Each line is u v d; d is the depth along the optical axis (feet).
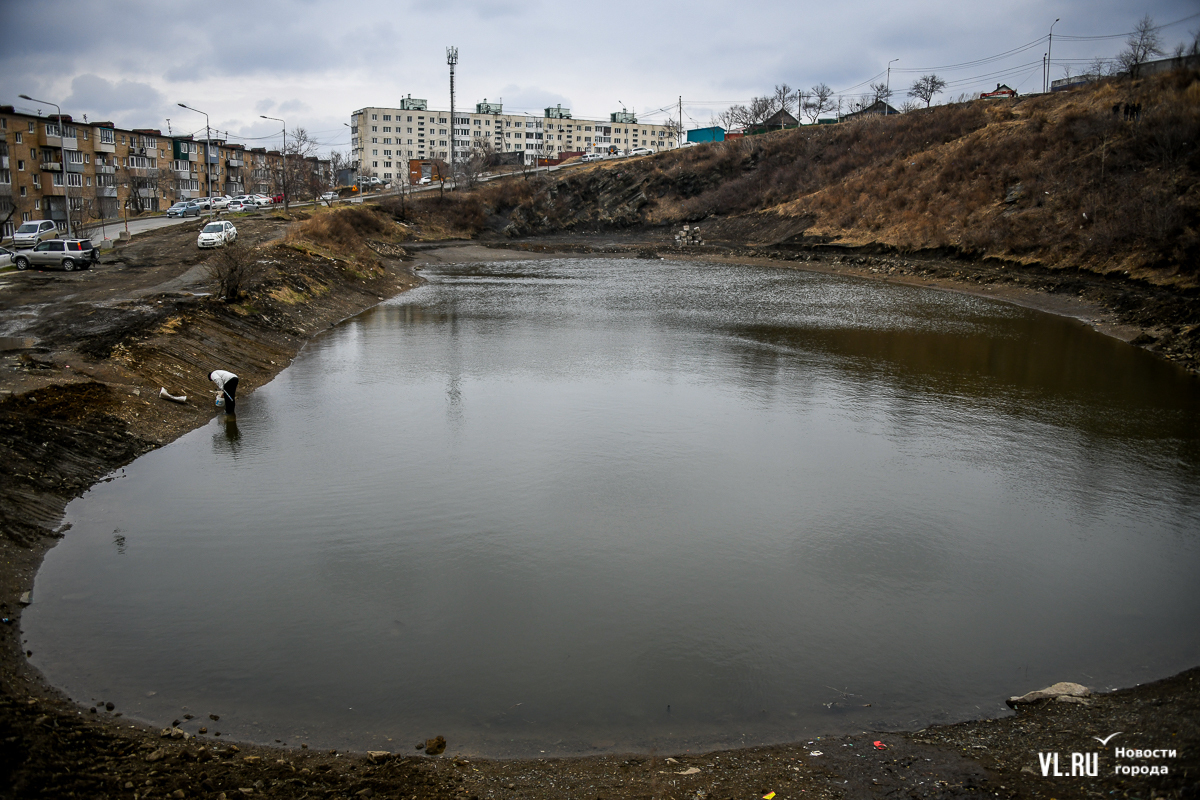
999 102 246.88
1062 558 41.60
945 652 32.68
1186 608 36.60
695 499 48.80
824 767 24.56
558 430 62.28
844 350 96.78
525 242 281.95
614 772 24.21
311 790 21.74
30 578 37.14
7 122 229.66
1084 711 27.61
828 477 52.90
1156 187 146.20
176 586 36.94
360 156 555.69
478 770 24.18
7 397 51.52
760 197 279.49
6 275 116.47
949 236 186.19
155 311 83.41
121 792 20.38
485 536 43.11
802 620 35.09
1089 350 97.71
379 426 62.69
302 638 32.78
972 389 77.20
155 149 317.63
